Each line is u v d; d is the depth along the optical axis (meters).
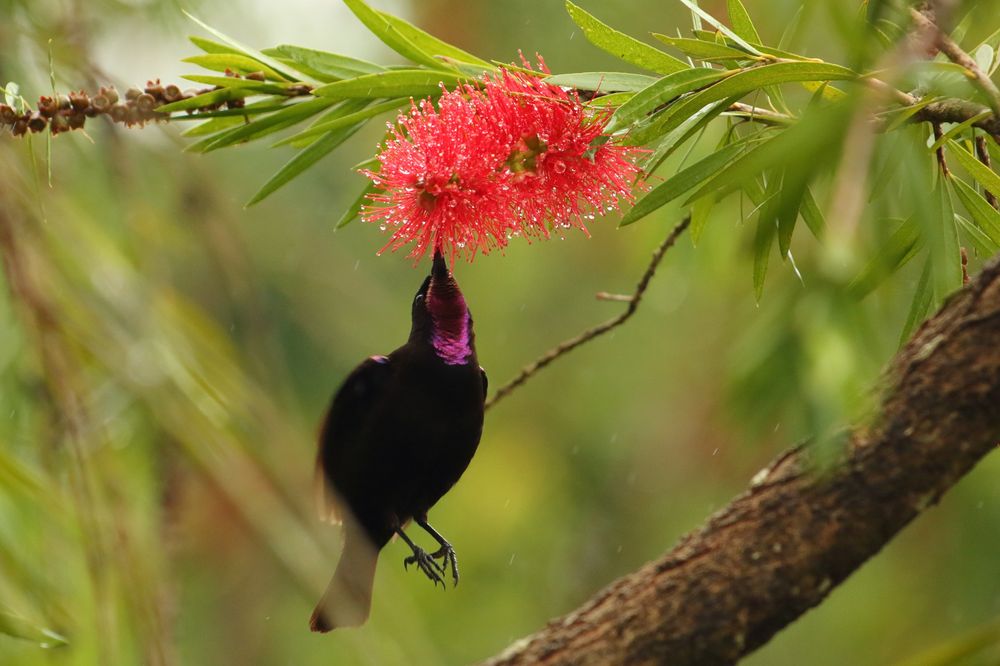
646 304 12.70
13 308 3.90
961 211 5.32
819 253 2.01
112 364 3.59
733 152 3.98
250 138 4.69
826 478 3.71
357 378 6.03
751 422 1.97
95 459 3.73
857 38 2.66
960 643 3.00
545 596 13.73
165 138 5.38
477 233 4.25
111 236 4.86
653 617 4.08
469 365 6.04
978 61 4.17
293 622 9.61
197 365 3.64
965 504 10.30
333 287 8.53
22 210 4.05
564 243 13.05
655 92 3.74
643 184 4.50
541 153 4.20
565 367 13.34
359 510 6.28
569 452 13.98
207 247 5.09
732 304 8.34
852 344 1.93
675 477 13.16
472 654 12.58
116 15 6.48
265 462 3.36
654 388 12.81
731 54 3.88
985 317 3.50
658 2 9.28
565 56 9.77
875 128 3.68
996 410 3.50
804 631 12.30
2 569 3.88
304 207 11.26
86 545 3.42
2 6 5.45
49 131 4.32
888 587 11.48
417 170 4.20
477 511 13.83
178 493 4.38
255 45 7.39
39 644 3.84
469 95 4.49
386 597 3.24
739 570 3.92
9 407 4.39
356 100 4.74
